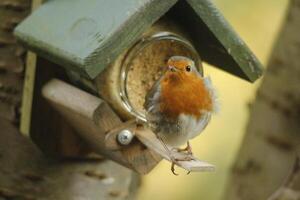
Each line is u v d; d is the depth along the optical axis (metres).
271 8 16.09
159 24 10.19
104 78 9.96
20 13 11.00
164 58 10.24
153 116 10.06
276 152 12.12
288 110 12.04
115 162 10.86
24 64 10.94
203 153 16.70
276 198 10.95
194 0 9.88
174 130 10.10
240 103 16.95
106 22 9.76
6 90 10.98
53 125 10.84
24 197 10.84
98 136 10.18
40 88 10.77
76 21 10.08
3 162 10.87
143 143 9.93
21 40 10.45
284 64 12.09
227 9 16.09
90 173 11.01
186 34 10.42
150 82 10.20
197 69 10.48
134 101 10.14
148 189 16.45
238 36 10.26
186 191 16.56
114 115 9.95
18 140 10.92
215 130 16.86
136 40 10.02
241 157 12.37
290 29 12.08
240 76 10.66
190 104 10.05
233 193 12.35
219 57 10.59
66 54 9.77
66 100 10.31
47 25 10.34
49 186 10.88
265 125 12.19
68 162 10.95
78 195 10.95
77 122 10.38
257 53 16.02
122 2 9.88
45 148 10.82
